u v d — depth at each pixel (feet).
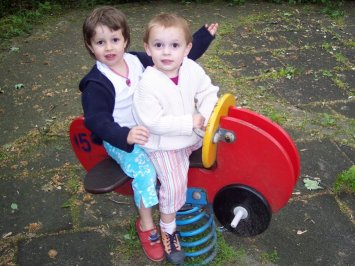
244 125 4.00
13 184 6.28
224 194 4.42
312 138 7.17
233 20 12.12
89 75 4.31
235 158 4.20
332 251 5.19
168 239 4.86
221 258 5.10
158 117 4.15
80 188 6.18
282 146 4.23
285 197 4.18
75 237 5.42
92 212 5.78
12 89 8.83
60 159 6.79
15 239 5.40
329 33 11.22
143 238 4.96
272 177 4.14
